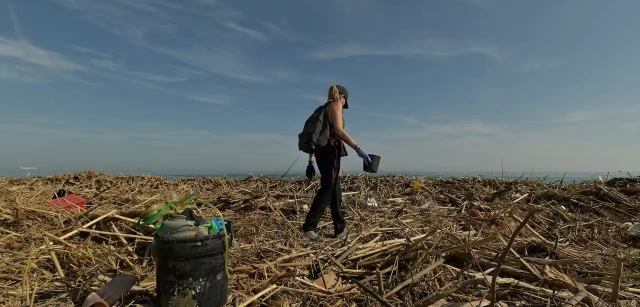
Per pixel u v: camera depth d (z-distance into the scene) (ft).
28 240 13.20
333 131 14.39
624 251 12.27
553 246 12.07
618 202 18.95
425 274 9.97
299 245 13.73
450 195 22.70
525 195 20.59
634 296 8.92
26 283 9.89
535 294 9.02
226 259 8.81
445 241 12.37
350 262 11.67
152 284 9.95
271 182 28.99
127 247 12.30
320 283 10.37
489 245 12.10
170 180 31.71
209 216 18.37
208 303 8.48
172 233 8.29
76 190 24.86
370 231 14.16
